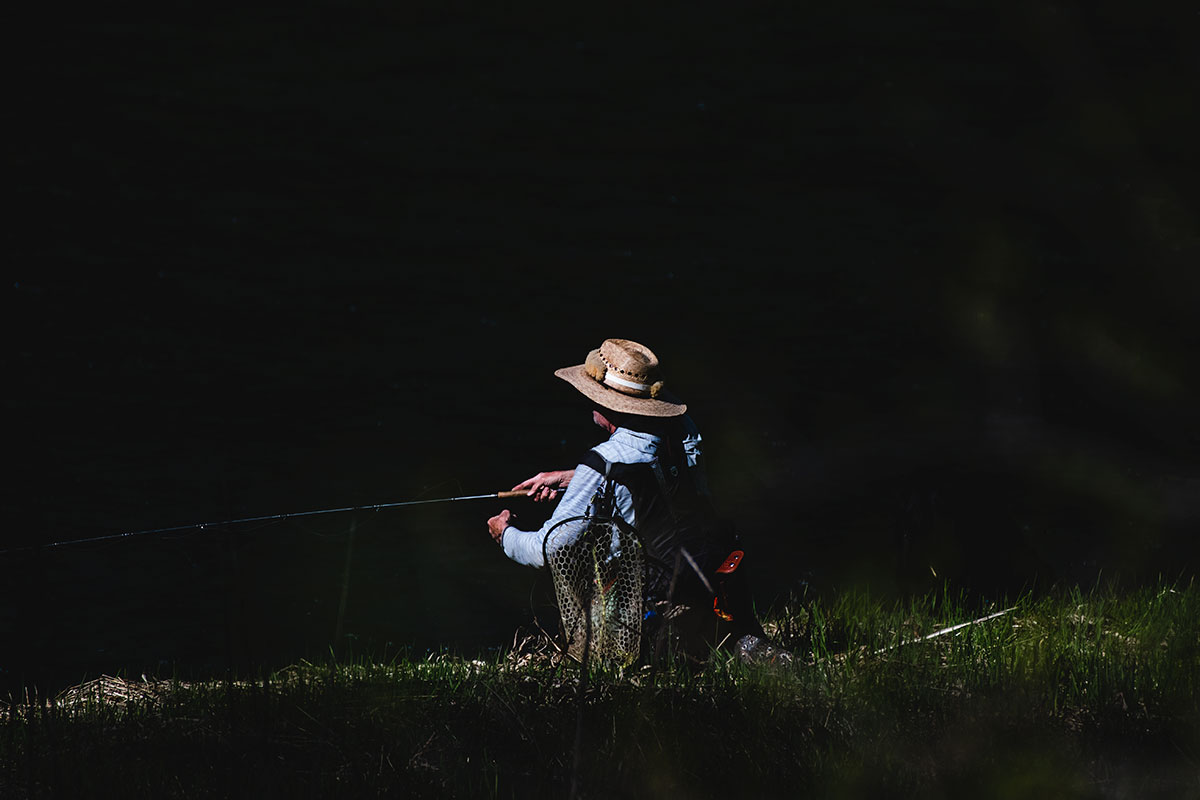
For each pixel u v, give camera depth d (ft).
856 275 139.13
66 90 210.38
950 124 50.34
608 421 49.14
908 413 93.09
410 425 99.96
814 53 231.50
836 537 76.33
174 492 83.46
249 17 264.31
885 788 35.35
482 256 150.71
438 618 64.39
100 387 104.06
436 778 36.63
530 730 39.14
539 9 278.67
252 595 68.13
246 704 40.42
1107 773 36.76
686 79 232.53
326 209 166.81
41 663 57.77
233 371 110.32
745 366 112.16
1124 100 47.50
